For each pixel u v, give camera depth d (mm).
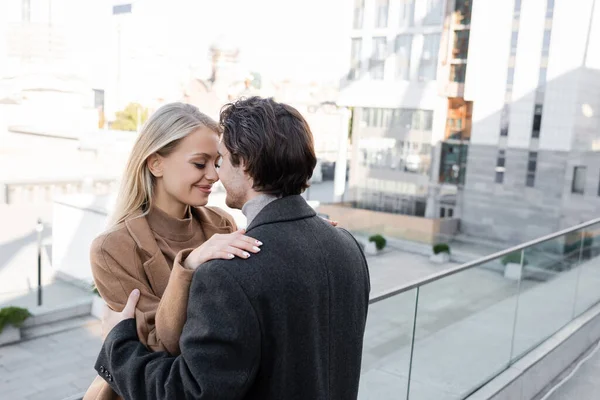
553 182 30797
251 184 952
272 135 909
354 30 39375
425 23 36562
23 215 33844
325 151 51250
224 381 800
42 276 21297
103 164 40688
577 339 3742
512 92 31797
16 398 14461
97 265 1092
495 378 2990
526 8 31328
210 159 1146
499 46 32406
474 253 29188
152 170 1157
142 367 914
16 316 17500
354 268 1012
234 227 1404
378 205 36688
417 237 31375
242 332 813
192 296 859
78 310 19031
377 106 37688
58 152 39406
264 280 839
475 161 33000
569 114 30219
